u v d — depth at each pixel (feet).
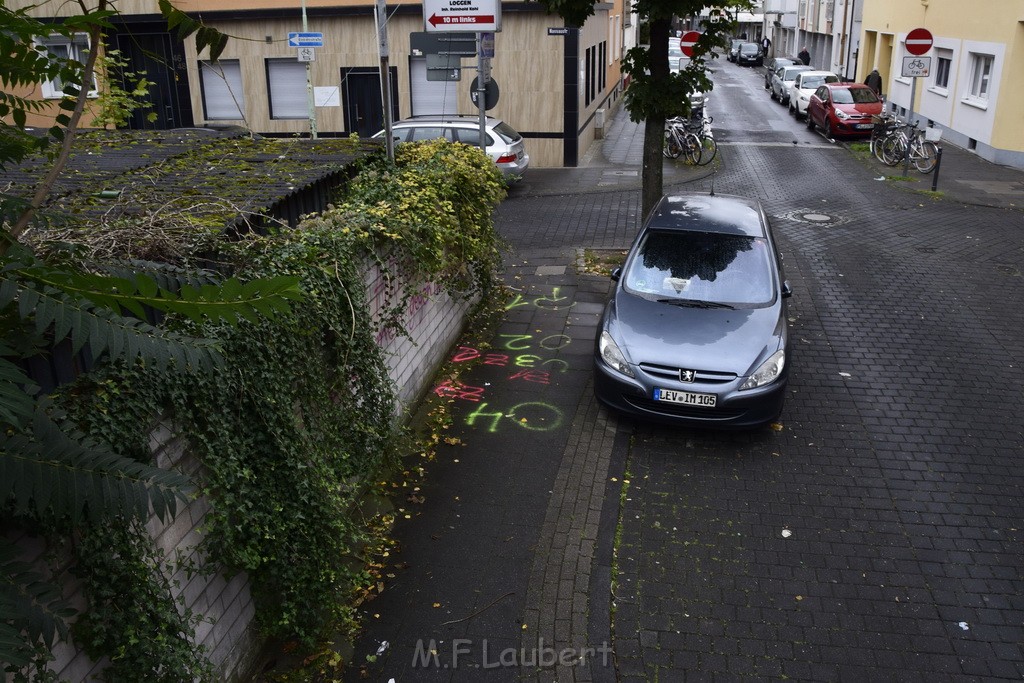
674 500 21.68
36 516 10.00
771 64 130.41
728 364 23.63
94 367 11.82
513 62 67.05
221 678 14.93
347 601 17.83
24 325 8.51
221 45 7.69
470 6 36.58
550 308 35.37
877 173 66.03
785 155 75.00
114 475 7.64
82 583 11.30
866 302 36.55
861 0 120.78
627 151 76.54
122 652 11.62
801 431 25.21
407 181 26.25
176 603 13.42
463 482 22.39
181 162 25.82
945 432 25.14
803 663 16.33
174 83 72.84
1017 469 23.13
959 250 44.70
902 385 28.35
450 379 28.27
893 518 20.93
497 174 33.04
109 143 29.30
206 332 13.42
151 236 15.38
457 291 30.60
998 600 18.08
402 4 67.51
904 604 17.94
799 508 21.35
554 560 19.29
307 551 15.96
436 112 70.18
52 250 10.99
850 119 80.69
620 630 17.22
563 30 65.46
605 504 21.48
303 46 58.49
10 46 6.57
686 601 18.04
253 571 15.49
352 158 27.09
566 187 61.46
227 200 19.69
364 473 20.45
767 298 25.96
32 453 7.33
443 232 25.75
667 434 24.95
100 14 6.76
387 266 22.62
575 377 28.60
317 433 17.54
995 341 32.24
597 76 84.84
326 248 18.49
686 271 26.91
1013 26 65.57
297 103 72.43
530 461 23.44
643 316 25.41
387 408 21.09
